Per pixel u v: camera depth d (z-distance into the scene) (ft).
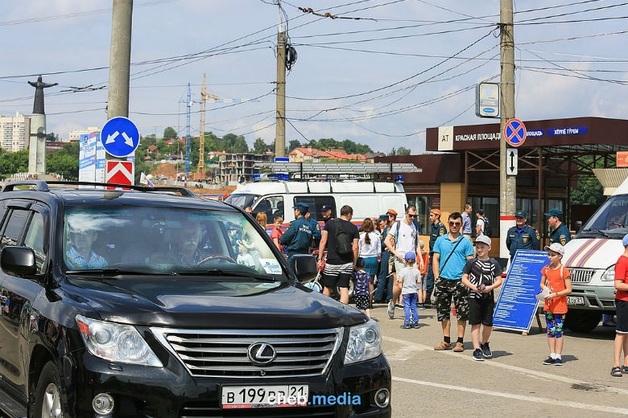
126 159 61.41
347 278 57.00
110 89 62.69
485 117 82.84
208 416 19.21
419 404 33.68
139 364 19.21
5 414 24.49
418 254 64.75
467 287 45.19
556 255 43.80
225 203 27.53
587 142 116.06
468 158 137.59
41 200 26.25
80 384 19.20
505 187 82.28
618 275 40.96
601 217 58.23
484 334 45.37
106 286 21.79
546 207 141.38
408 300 57.21
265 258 25.45
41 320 21.56
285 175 97.09
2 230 28.25
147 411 19.06
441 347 47.85
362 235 69.26
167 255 24.20
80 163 142.51
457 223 46.96
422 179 143.84
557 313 43.83
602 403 34.96
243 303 20.80
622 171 77.71
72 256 23.45
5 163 539.29
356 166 101.19
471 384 38.24
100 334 19.44
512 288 56.39
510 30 83.15
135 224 24.85
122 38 62.64
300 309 20.90
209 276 23.68
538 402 34.81
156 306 20.06
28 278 23.44
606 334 57.57
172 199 26.73
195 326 19.45
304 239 62.90
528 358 45.93
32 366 22.13
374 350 21.43
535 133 120.88
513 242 66.18
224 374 19.39
